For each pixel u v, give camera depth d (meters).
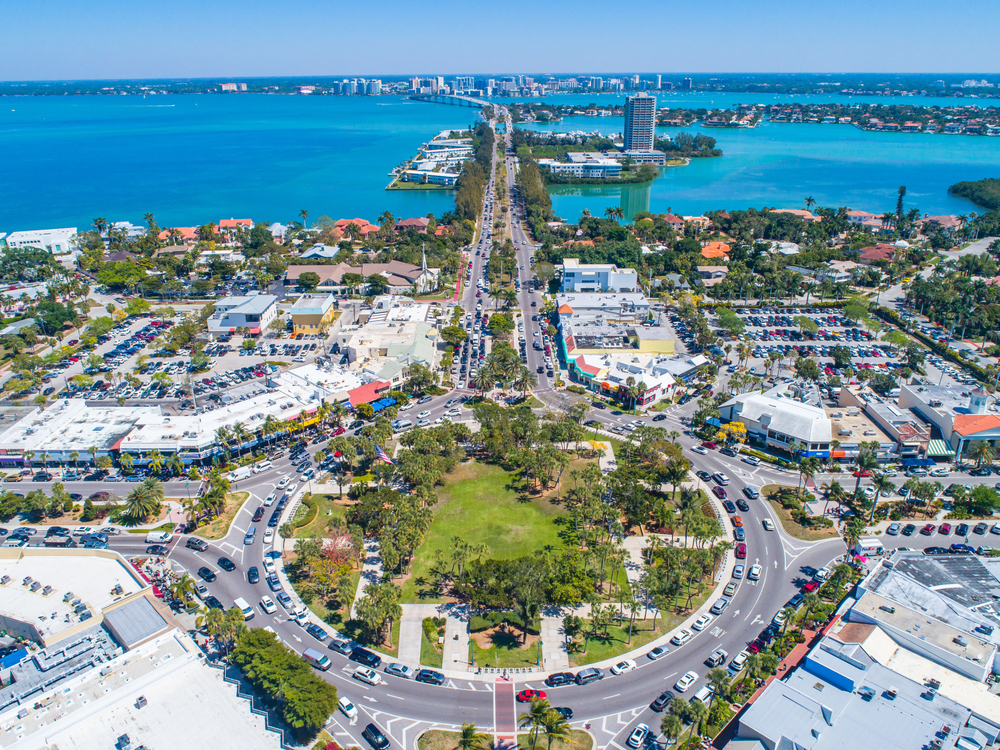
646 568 179.75
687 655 152.00
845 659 138.38
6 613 153.12
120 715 122.25
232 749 115.88
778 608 165.38
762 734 122.69
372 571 179.50
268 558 182.62
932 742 120.19
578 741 131.12
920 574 165.88
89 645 141.88
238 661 140.75
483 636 158.62
